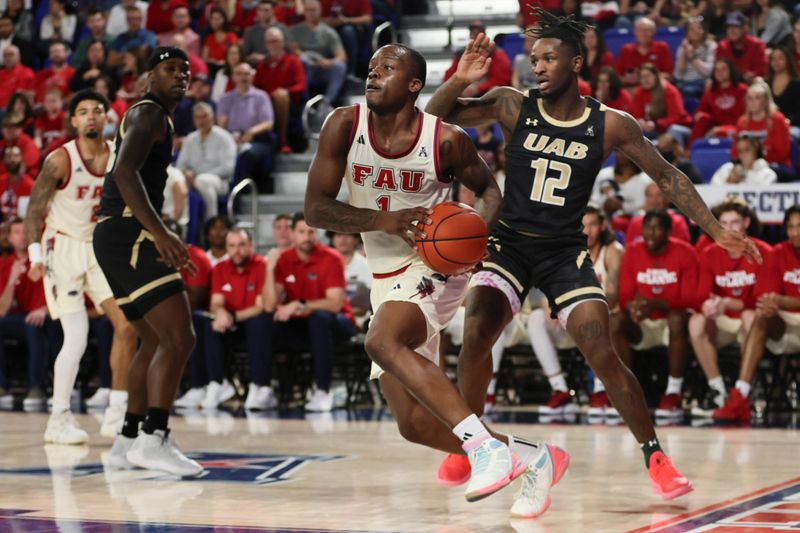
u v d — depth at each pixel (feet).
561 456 15.93
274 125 49.26
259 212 46.57
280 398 37.76
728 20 45.19
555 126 17.69
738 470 20.49
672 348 33.09
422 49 55.06
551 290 17.44
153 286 20.24
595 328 16.85
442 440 16.26
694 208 17.22
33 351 37.60
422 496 17.58
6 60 55.11
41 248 26.21
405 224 14.73
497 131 44.39
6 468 21.24
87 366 40.11
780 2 48.49
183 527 14.52
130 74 51.29
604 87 43.16
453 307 15.75
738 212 32.32
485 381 17.22
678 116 43.52
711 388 33.96
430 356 16.51
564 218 17.51
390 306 15.15
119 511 15.97
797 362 34.99
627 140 17.54
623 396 16.83
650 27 46.03
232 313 36.83
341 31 53.16
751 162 35.76
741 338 33.45
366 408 36.32
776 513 15.51
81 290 26.11
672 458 22.36
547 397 37.42
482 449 14.19
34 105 53.88
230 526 14.61
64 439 25.68
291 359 37.68
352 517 15.49
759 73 45.01
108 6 58.49
